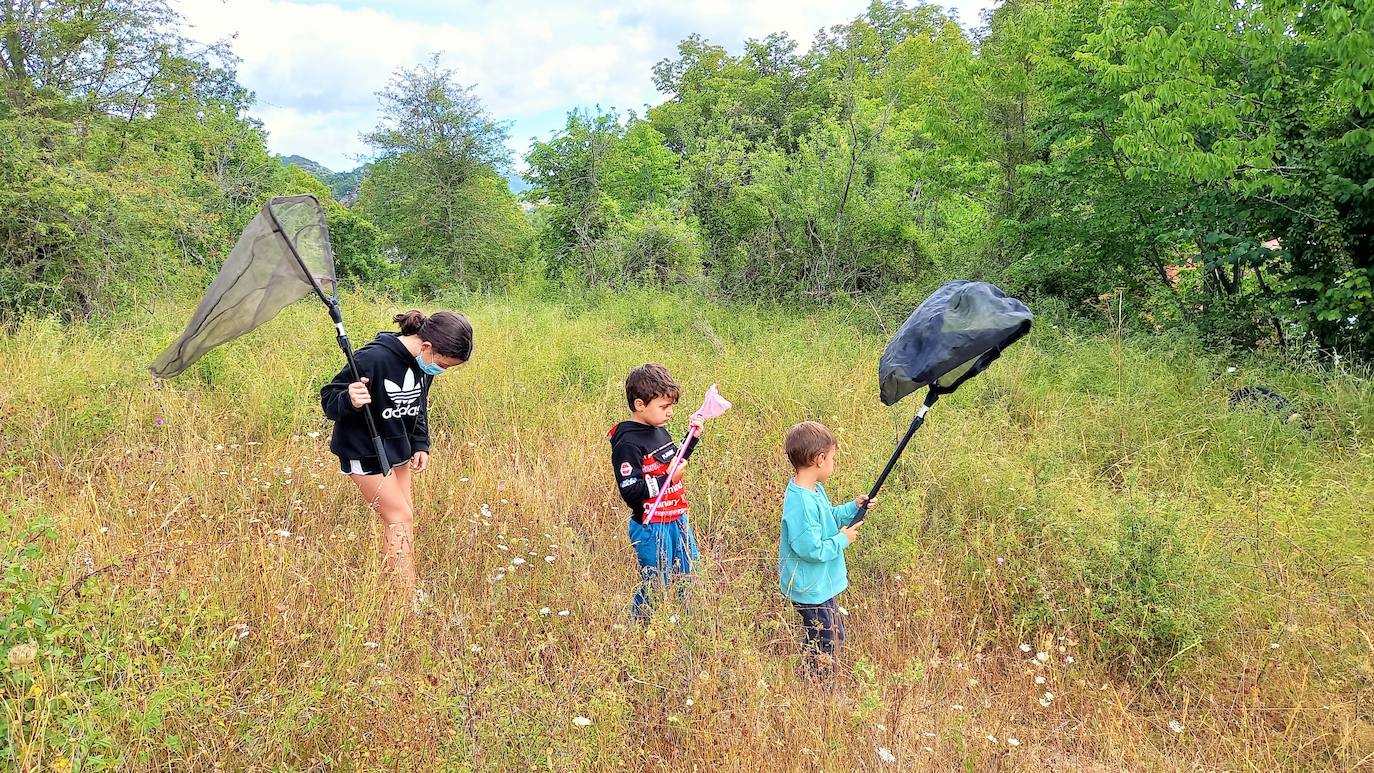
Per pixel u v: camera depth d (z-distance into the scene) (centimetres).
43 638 277
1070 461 576
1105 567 408
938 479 504
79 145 1108
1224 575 398
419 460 423
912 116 1628
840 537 364
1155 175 934
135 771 254
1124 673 379
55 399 589
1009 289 1092
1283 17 788
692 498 491
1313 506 482
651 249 1539
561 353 816
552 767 264
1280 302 870
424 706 280
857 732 307
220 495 470
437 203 2248
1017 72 1136
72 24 1123
